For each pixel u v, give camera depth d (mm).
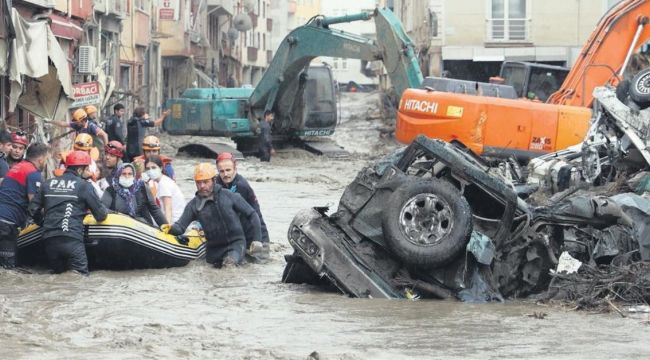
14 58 27703
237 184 17703
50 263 16422
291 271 15688
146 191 17578
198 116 45219
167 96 70938
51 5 36031
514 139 30188
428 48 59000
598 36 32031
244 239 17188
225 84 95375
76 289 15070
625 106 19125
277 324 12781
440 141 15414
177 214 18656
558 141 30234
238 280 16016
